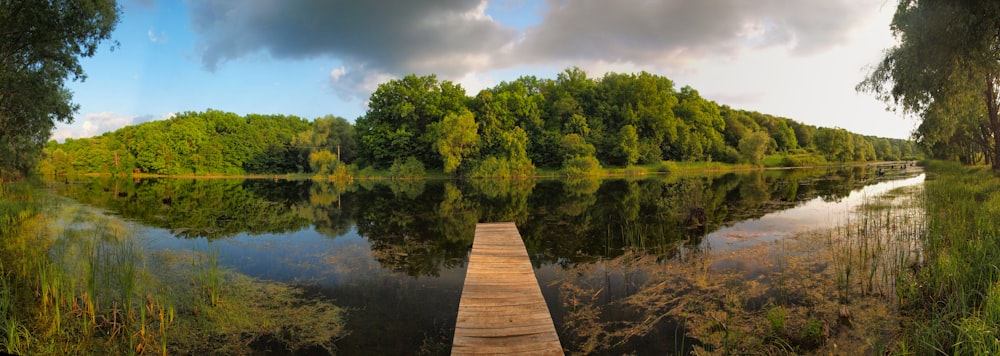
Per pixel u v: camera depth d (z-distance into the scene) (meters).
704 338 5.10
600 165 51.62
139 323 5.55
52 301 6.12
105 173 63.34
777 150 80.50
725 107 76.56
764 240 10.12
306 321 5.79
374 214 16.59
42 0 13.55
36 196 20.30
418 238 11.62
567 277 7.67
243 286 7.24
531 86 70.56
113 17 15.44
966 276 5.61
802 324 5.29
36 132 18.34
